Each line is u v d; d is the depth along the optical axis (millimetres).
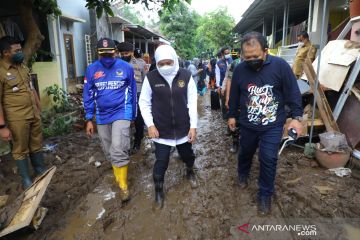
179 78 3182
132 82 3566
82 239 2865
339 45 5039
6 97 3488
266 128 3045
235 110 3365
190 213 3244
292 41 10906
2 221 2688
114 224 3121
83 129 6633
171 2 5594
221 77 7051
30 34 5520
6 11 7180
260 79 2971
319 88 4664
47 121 6586
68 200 3543
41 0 5598
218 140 5906
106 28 10117
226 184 3854
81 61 10914
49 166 4492
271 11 12008
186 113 3281
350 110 4586
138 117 5059
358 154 4164
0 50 3465
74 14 10305
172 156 4977
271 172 3059
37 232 2953
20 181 3959
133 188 3887
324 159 4062
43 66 7543
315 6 7406
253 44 2824
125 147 3467
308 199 3283
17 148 3664
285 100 3010
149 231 2986
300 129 2873
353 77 4531
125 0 5785
